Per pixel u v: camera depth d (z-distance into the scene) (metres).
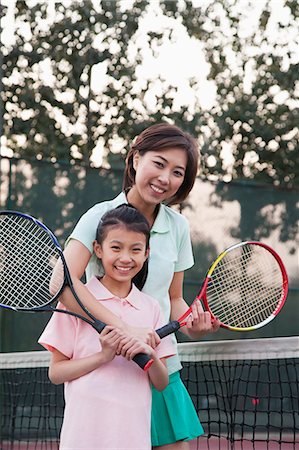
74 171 9.44
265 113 13.19
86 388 2.82
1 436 7.91
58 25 12.60
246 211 10.35
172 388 3.12
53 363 2.92
